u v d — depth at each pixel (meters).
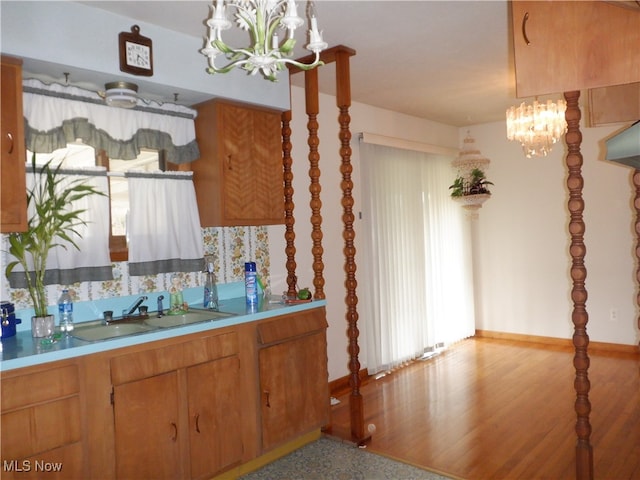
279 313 2.96
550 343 5.63
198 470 2.51
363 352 4.62
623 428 3.22
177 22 2.65
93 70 2.43
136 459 2.27
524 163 5.74
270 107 3.29
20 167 2.18
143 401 2.31
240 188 3.10
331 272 4.35
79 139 2.71
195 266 3.10
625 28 1.50
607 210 5.24
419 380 4.43
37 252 2.30
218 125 2.99
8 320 2.29
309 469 2.84
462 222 5.99
